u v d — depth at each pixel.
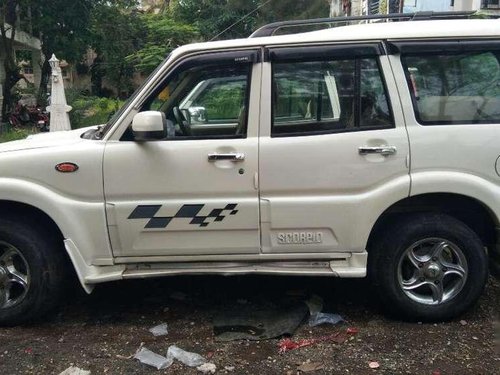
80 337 3.65
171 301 4.23
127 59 23.91
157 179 3.60
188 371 3.21
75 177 3.61
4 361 3.33
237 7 25.69
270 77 3.62
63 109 14.16
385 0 15.31
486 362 3.24
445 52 3.60
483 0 9.70
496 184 3.60
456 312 3.72
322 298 4.19
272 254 3.69
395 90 3.59
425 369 3.18
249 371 3.19
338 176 3.58
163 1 34.56
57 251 3.78
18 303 3.73
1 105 20.12
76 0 20.67
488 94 3.63
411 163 3.57
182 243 3.68
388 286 3.70
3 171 3.62
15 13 20.55
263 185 3.59
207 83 3.67
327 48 3.60
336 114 3.63
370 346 3.45
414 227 3.64
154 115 3.44
